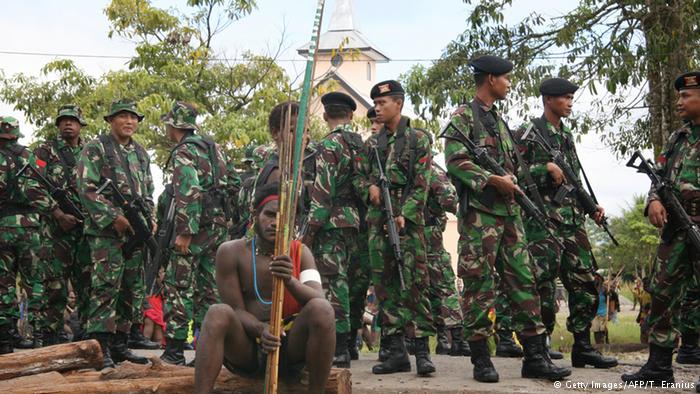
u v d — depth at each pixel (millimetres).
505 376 6430
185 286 7148
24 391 4832
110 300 7059
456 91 16609
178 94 18406
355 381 6242
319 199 6617
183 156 7172
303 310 4500
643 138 16766
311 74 4391
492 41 16969
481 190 6055
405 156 6574
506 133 6422
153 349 9242
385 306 6598
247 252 4773
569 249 6977
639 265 42375
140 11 18766
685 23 14312
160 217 8117
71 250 8133
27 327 10789
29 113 18781
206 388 4410
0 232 7605
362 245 7242
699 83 5844
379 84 6719
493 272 6113
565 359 8586
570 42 15805
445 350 8875
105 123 17406
